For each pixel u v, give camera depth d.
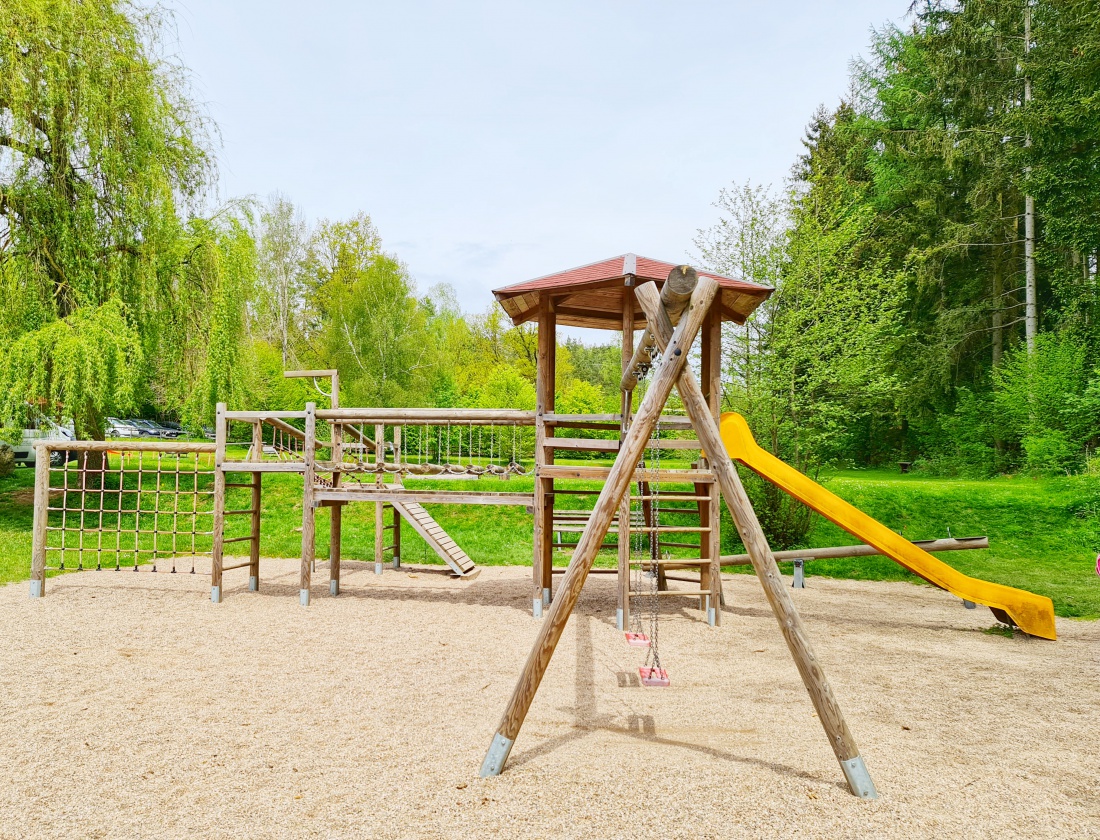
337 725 4.29
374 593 9.22
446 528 14.66
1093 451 16.64
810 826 2.97
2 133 12.84
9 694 4.90
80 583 9.57
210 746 3.92
